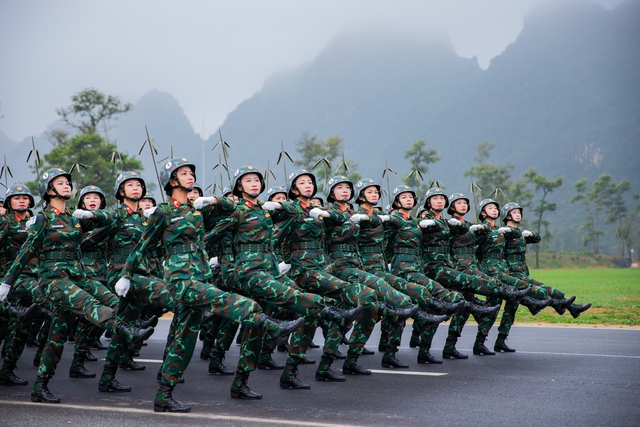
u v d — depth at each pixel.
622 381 8.36
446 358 10.46
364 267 9.90
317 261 8.74
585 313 17.25
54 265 7.74
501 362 10.01
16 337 8.38
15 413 6.72
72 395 7.77
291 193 8.95
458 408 6.91
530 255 85.25
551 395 7.54
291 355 8.07
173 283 6.98
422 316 9.36
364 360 10.43
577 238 150.25
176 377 6.82
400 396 7.55
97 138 46.81
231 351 11.53
